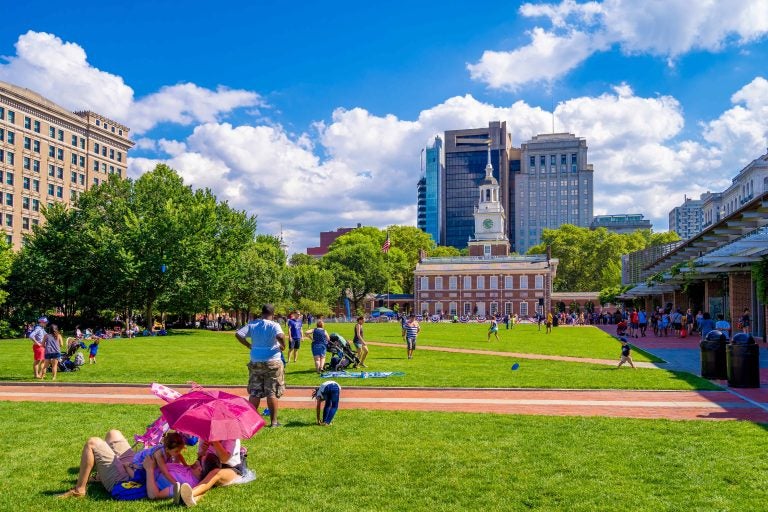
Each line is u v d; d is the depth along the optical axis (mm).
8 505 7426
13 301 59219
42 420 12469
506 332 57219
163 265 50969
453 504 7438
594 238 134250
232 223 66875
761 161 92000
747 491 7836
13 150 95312
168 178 65375
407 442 10523
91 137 112812
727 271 39531
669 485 8102
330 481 8359
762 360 25188
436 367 23188
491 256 116062
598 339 44250
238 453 8438
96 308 60375
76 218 60531
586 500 7543
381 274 115625
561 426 11805
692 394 16016
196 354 29781
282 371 12125
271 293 72812
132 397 16031
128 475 7875
